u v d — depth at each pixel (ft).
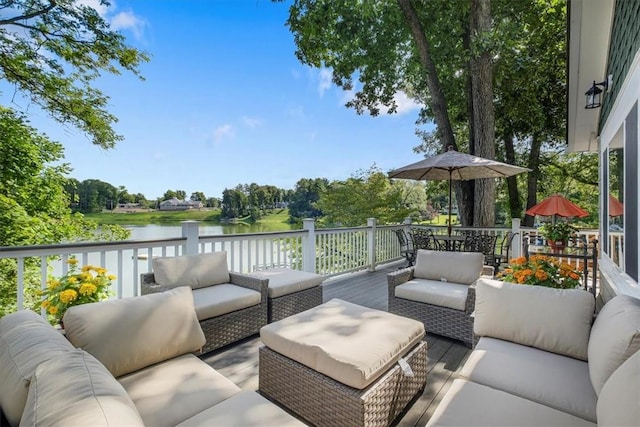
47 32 24.93
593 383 4.82
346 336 6.46
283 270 13.08
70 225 29.86
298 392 6.21
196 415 4.37
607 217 11.71
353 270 19.83
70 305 7.57
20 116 26.81
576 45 12.33
